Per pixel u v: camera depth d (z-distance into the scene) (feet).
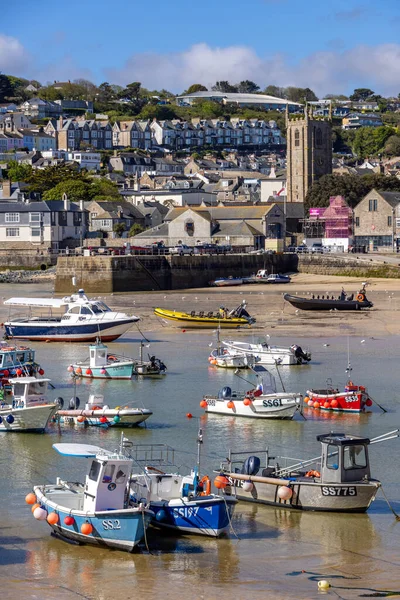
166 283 643.04
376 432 219.41
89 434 217.97
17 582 133.39
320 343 362.12
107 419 224.53
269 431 221.05
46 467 189.37
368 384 276.41
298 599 127.85
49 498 153.38
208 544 148.97
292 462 190.90
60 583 133.18
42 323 383.65
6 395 258.98
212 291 615.57
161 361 308.60
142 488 156.04
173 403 252.62
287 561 141.90
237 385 276.00
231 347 321.11
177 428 224.12
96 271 621.72
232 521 159.53
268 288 627.87
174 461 191.52
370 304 488.44
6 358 281.54
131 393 265.75
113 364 288.71
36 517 149.07
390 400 256.11
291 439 212.64
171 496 159.22
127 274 625.82
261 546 148.05
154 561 141.79
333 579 134.72
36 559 142.10
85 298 394.11
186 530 152.46
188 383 280.51
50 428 225.15
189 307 506.48
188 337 389.39
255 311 485.15
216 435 216.74
